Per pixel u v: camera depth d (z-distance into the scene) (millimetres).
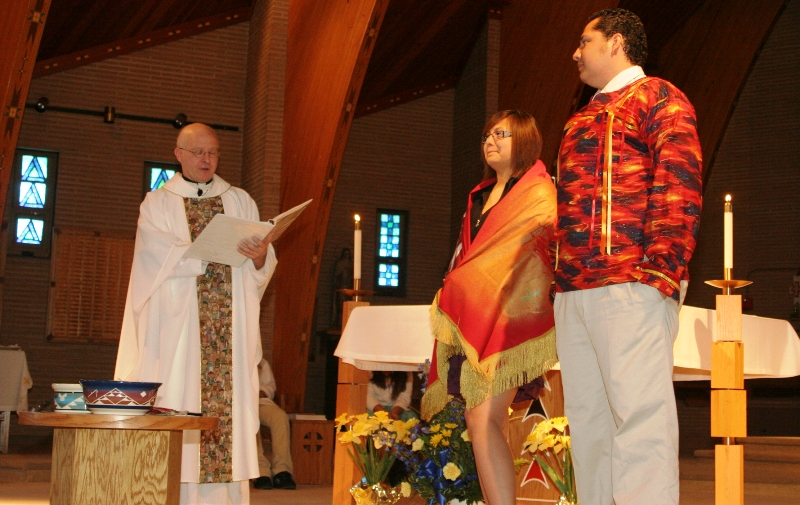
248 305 4188
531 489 4066
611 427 2529
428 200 14594
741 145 14141
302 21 12164
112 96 12484
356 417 4062
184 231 4164
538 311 2830
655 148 2332
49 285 11984
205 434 4008
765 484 7887
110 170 12414
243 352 4125
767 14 13492
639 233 2389
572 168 2514
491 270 2871
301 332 11289
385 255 14297
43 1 8539
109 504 2742
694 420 13398
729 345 3648
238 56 13055
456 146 14609
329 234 13969
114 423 2637
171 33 12672
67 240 12055
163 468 2773
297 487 7746
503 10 13547
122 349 4062
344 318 4336
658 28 14172
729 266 3686
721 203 14156
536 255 2877
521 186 2965
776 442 8656
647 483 2285
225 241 3809
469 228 3146
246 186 12375
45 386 11867
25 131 12055
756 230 13891
